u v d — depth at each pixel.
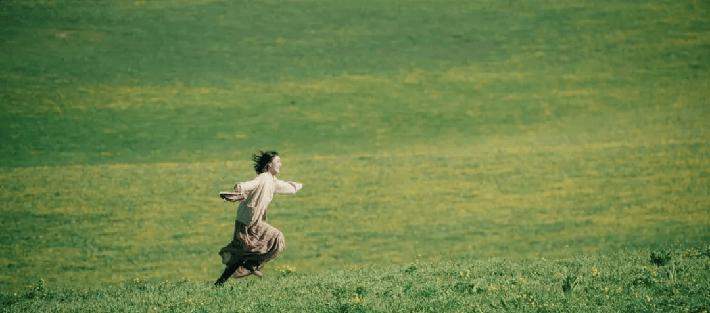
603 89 90.06
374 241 46.81
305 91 91.94
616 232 47.00
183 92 90.31
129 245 45.69
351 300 15.21
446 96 90.00
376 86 93.62
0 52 97.88
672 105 82.62
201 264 42.38
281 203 55.31
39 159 67.44
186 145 73.62
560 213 51.97
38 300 21.06
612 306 14.14
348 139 76.00
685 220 49.03
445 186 59.25
